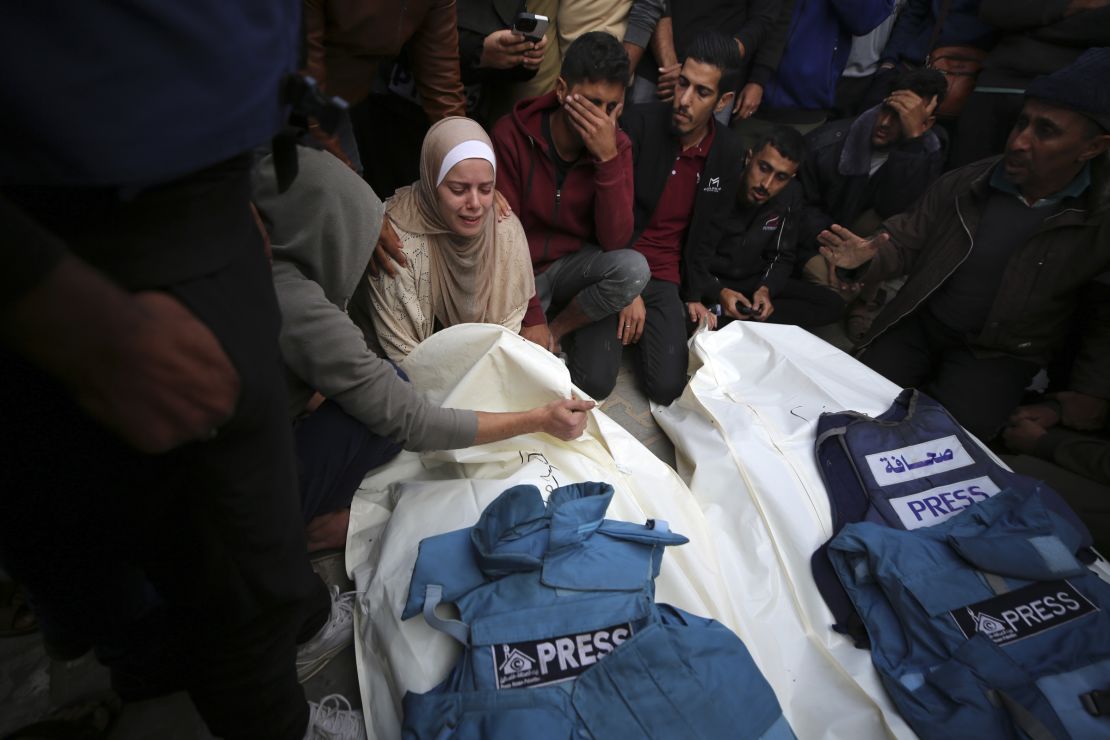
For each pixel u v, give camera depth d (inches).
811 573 54.5
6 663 49.5
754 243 92.5
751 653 48.7
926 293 80.9
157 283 21.0
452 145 56.9
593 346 80.7
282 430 28.1
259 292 25.3
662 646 42.5
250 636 31.8
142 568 30.5
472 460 57.2
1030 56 93.6
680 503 57.8
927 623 48.7
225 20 19.4
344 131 67.7
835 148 102.9
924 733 44.4
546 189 78.2
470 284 64.7
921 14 111.0
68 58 16.8
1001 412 76.9
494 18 77.9
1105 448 67.3
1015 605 49.1
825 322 96.9
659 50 96.0
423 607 45.8
